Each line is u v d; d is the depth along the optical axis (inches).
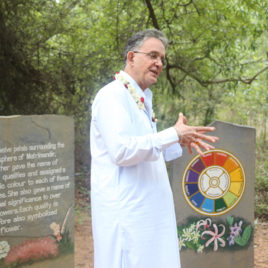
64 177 123.7
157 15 278.1
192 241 124.4
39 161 117.9
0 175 110.1
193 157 121.7
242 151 126.8
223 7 249.8
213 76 308.0
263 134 346.6
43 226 119.9
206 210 125.0
